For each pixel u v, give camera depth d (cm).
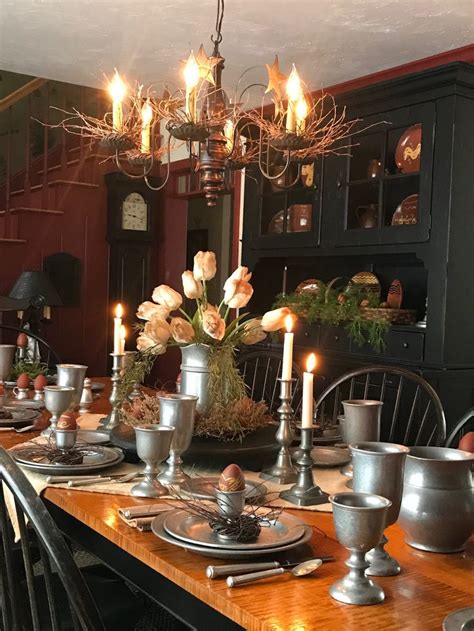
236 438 201
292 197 442
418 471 137
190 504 150
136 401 213
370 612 109
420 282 412
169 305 209
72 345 595
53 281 579
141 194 605
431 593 118
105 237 603
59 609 168
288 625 104
